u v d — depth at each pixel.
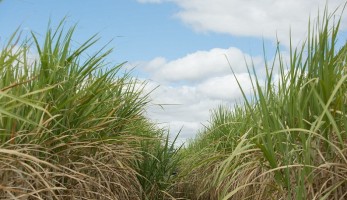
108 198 3.11
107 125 3.43
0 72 2.45
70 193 2.83
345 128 2.30
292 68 2.58
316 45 2.54
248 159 3.77
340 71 2.54
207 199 5.03
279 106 2.71
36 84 2.74
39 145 2.47
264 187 2.89
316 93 2.33
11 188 2.05
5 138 2.46
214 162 4.94
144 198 4.40
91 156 3.14
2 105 2.38
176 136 4.94
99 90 2.99
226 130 5.36
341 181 2.30
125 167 3.59
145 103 4.02
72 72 3.00
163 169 4.79
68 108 2.86
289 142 2.48
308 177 2.35
